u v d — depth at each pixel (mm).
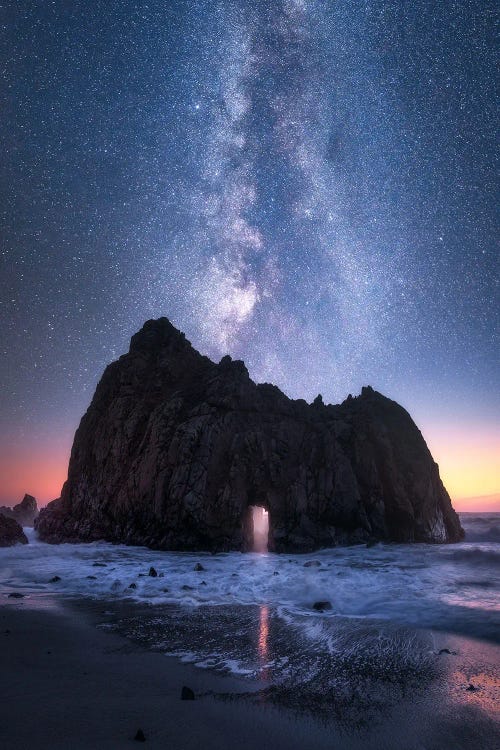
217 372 29453
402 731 5258
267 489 24969
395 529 25422
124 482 26422
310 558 20984
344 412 29281
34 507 39938
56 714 5430
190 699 6020
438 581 15109
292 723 5398
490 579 15422
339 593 13492
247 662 7648
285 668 7363
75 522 27750
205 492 23844
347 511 24531
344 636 9258
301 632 9562
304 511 24391
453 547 23391
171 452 24938
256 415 27438
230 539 23469
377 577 15812
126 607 12039
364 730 5273
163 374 30641
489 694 6340
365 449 26328
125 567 18484
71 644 8594
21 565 18984
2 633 9242
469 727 5367
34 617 10719
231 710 5727
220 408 26328
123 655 7965
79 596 13500
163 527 23984
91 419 30719
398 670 7297
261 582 15305
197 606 12203
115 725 5172
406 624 10148
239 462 25031
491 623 9984
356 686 6625
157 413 26859
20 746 4566
